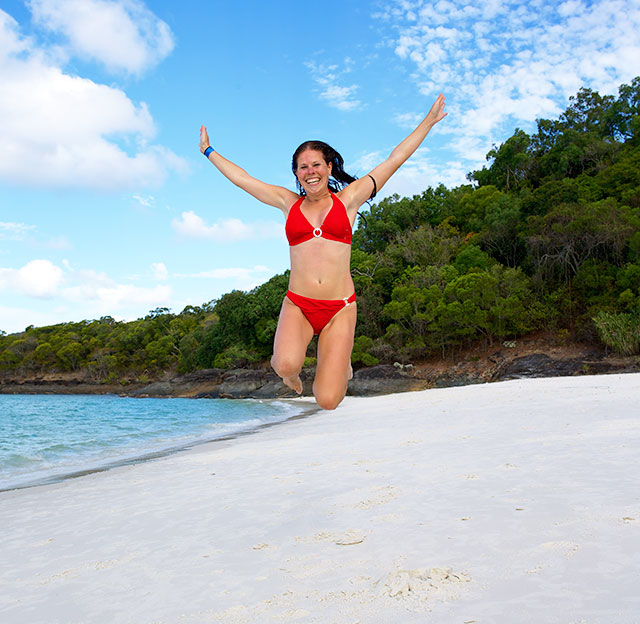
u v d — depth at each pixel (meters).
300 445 11.08
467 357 46.88
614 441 7.54
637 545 3.46
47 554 4.87
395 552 3.85
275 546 4.36
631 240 40.50
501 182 67.00
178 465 9.84
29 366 94.00
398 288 49.53
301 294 3.96
